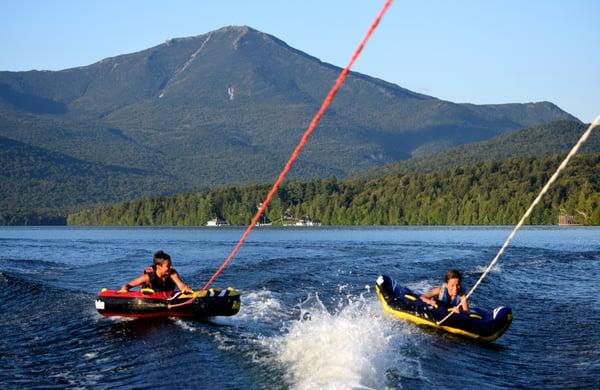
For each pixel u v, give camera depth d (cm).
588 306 1927
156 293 1670
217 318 1659
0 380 1159
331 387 1048
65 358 1307
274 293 2080
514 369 1253
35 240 7169
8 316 1767
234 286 2280
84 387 1117
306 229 12550
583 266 3200
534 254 4056
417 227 13038
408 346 1362
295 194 16875
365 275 2652
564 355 1355
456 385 1123
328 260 3453
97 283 2477
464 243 5697
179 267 3155
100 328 1573
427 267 3070
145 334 1491
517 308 1908
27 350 1376
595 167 13738
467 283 2434
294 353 1260
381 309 1812
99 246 5553
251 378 1124
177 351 1322
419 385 1097
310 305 1872
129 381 1141
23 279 2420
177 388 1094
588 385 1145
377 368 1159
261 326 1559
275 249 4816
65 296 2080
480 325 1477
